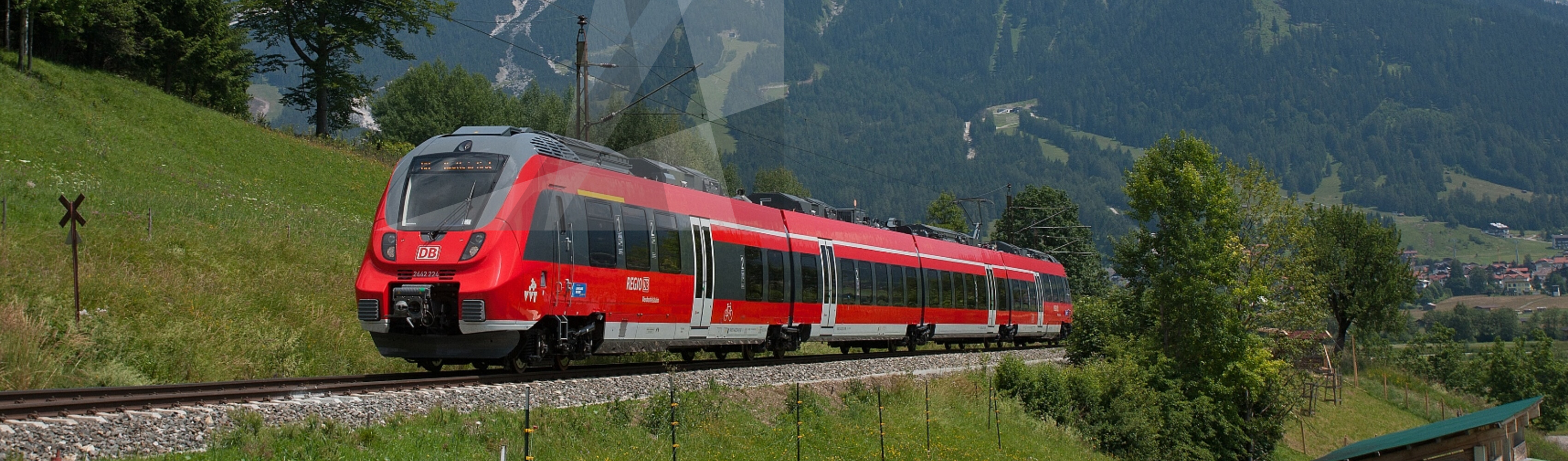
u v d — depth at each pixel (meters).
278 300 20.23
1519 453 23.14
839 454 14.57
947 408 20.88
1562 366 73.00
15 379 12.55
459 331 12.95
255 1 51.44
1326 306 52.88
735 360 20.12
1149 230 34.31
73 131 32.38
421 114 71.69
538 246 13.39
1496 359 74.88
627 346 15.77
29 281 16.42
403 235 13.04
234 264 22.03
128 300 17.12
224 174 35.16
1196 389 31.62
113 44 45.16
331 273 24.41
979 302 31.89
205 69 50.38
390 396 11.28
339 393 11.43
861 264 24.23
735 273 18.50
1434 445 23.47
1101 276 75.31
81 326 14.85
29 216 21.48
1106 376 27.84
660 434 12.34
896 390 20.38
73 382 13.30
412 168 13.54
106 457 7.84
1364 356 69.56
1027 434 22.16
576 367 16.06
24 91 33.81
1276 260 38.56
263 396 10.70
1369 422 49.62
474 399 11.82
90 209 23.48
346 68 56.25
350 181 41.88
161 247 21.33
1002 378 25.61
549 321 14.01
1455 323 159.00
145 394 10.48
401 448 9.30
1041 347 38.62
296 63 55.81
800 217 21.77
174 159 34.34
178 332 15.75
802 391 16.92
